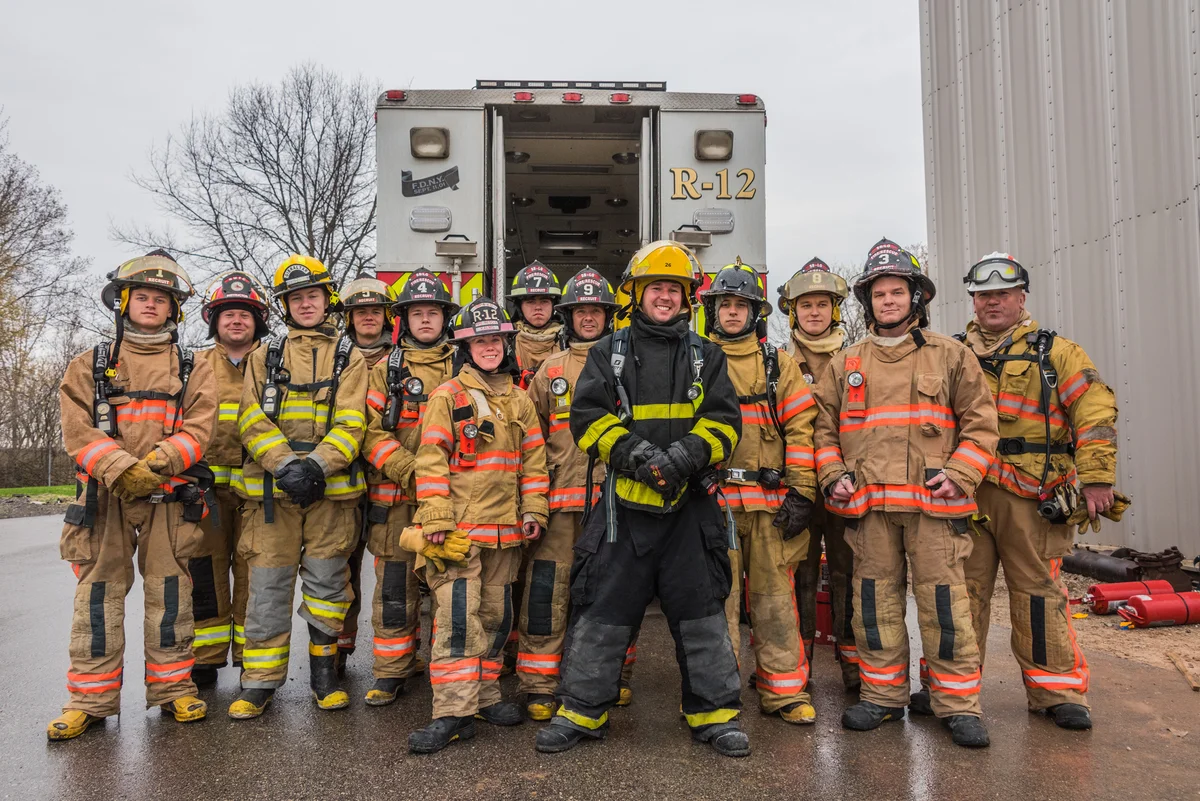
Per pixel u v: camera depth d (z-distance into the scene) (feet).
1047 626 11.55
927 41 28.50
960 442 11.41
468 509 11.41
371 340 15.55
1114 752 10.33
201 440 11.93
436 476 11.21
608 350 11.05
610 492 10.84
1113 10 20.29
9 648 16.29
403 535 11.05
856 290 12.44
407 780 9.64
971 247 26.30
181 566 12.08
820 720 11.78
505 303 21.25
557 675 12.33
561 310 14.01
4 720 11.89
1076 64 21.57
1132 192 19.76
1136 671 13.76
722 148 20.75
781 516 11.68
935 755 10.31
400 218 20.49
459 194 20.59
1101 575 20.24
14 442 103.14
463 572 11.30
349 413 12.48
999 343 12.55
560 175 26.35
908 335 11.88
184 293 12.09
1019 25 23.79
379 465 12.80
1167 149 18.70
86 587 11.49
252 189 70.23
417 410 13.58
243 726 11.60
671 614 10.85
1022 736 10.93
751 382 12.09
